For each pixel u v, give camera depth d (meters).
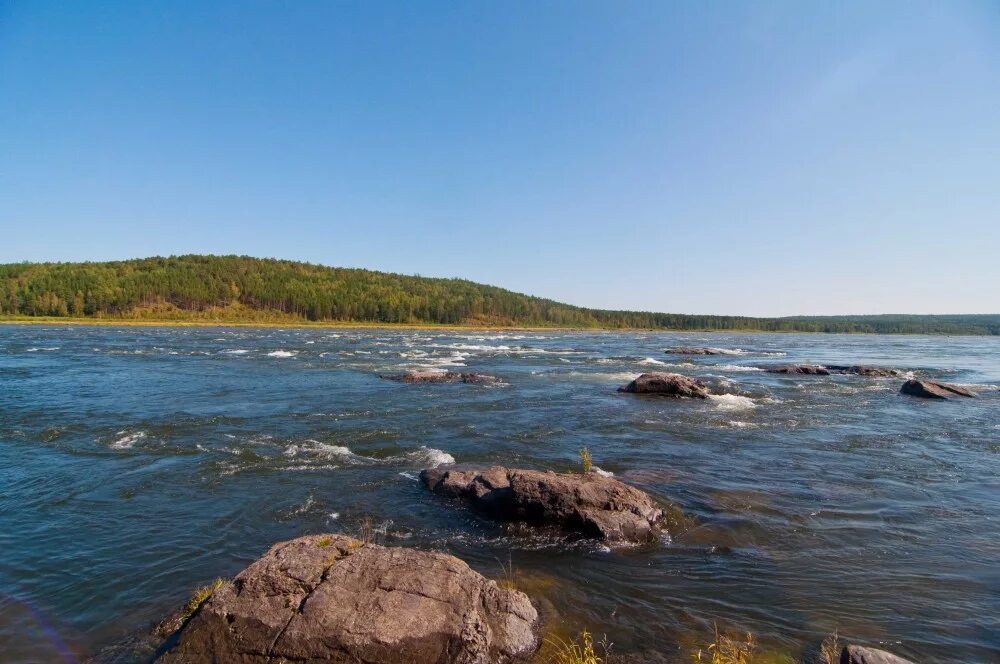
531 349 63.34
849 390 29.19
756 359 55.56
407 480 11.82
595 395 26.09
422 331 119.81
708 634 6.11
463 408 21.41
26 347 48.31
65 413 18.50
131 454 13.41
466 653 5.42
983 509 10.24
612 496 9.51
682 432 17.47
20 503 9.96
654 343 86.88
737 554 8.27
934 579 7.41
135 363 36.47
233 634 5.41
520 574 7.57
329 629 5.36
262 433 16.06
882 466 13.35
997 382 35.38
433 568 6.32
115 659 5.52
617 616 6.48
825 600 6.86
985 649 5.84
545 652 5.71
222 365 36.38
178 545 8.32
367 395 24.33
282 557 6.38
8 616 6.30
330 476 12.01
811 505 10.41
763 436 16.97
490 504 9.84
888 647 5.85
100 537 8.55
